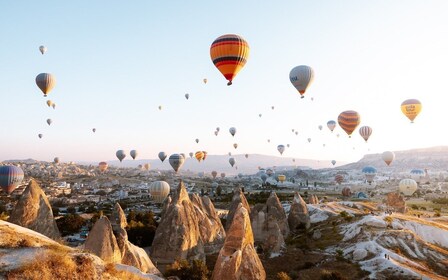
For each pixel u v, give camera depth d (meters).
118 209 58.47
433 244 63.44
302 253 53.62
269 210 67.25
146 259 36.88
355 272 44.53
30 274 15.02
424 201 143.50
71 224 69.50
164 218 45.41
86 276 16.52
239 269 33.31
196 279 35.44
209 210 59.00
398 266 45.25
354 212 90.56
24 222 35.25
